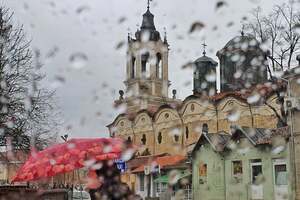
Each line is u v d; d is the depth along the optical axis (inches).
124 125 2244.1
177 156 1680.6
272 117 1542.8
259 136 1114.1
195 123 1889.8
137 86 2239.2
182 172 1414.9
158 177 1513.3
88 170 404.5
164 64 2326.5
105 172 358.3
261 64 1350.9
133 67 2274.9
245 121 1633.9
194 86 1930.4
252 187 1088.2
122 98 1010.7
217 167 1186.0
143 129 2161.7
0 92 906.1
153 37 2229.3
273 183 1039.6
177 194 1100.5
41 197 601.3
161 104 2188.7
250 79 1421.0
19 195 520.4
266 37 1332.4
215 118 1797.5
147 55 2230.6
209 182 1206.9
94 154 372.2
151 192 1547.7
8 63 927.0
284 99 1071.0
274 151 1042.1
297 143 987.3
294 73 1012.5
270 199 1040.2
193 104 1910.7
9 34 943.0
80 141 391.2
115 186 354.0
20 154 946.7
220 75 1883.6
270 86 1316.4
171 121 2026.3
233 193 1135.6
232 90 1813.5
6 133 933.2
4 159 942.4
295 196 974.4
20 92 941.2
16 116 941.2
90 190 354.9
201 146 1243.8
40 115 971.9
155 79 2271.2
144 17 2239.2
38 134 965.2
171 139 2014.0
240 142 1128.2
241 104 1653.5
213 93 1892.2
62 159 377.4
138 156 1763.0
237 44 1398.9
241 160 1124.5
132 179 1626.5
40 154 395.9
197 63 1910.7
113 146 389.4
